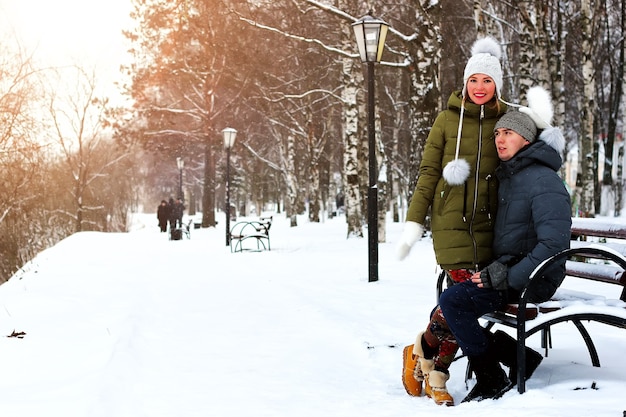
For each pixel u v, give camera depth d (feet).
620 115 105.19
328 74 106.01
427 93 52.80
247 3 66.28
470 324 11.39
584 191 80.69
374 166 30.55
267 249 57.11
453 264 11.96
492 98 12.12
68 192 119.03
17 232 75.77
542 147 11.30
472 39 86.99
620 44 86.94
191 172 185.88
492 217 11.91
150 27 101.40
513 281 11.02
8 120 66.33
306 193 169.78
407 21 84.43
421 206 12.41
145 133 113.70
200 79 109.60
